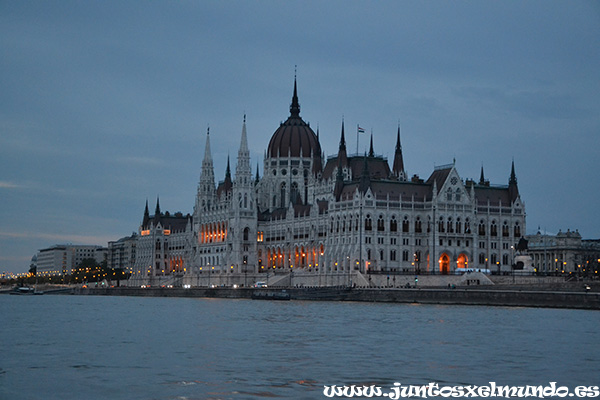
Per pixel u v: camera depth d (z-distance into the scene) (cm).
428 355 11450
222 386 9269
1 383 9500
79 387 9269
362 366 10525
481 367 10475
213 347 12400
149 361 11006
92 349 12275
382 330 14688
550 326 15288
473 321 16462
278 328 15275
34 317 19212
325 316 18212
